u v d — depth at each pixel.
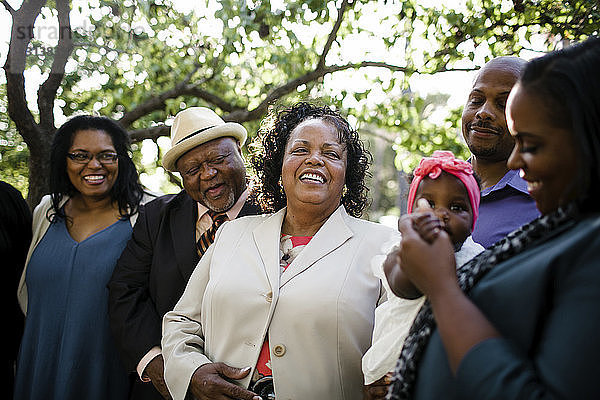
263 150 2.82
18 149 5.68
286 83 5.04
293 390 2.21
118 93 5.15
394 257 1.81
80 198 3.43
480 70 2.76
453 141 5.38
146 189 3.66
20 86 3.90
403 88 4.71
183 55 5.06
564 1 3.72
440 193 1.84
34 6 3.80
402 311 1.93
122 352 2.83
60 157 3.32
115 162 3.33
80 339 3.10
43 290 3.19
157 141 5.39
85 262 3.18
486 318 1.26
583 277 1.13
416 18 4.36
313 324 2.24
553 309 1.18
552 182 1.28
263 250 2.47
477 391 1.17
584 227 1.21
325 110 2.77
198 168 2.95
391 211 16.52
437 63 4.34
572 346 1.09
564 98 1.23
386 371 1.94
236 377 2.25
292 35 4.74
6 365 3.32
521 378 1.13
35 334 3.19
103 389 3.10
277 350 2.24
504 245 1.36
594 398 1.05
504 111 2.64
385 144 17.20
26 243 3.45
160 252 2.96
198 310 2.58
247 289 2.35
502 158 2.70
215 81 5.55
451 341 1.25
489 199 2.69
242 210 3.03
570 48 1.30
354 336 2.26
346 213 2.62
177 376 2.34
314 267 2.37
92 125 3.33
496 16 3.98
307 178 2.45
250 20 4.72
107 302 3.14
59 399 3.07
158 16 4.71
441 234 1.40
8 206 3.38
